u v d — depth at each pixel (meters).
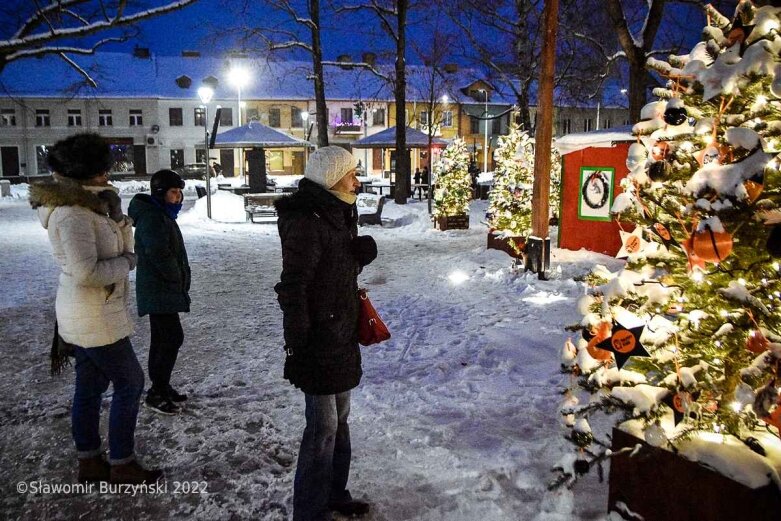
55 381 5.36
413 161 60.19
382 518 3.21
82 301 3.29
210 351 6.30
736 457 2.53
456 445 4.02
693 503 2.63
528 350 6.05
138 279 4.52
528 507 3.25
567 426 3.20
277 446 4.07
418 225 18.73
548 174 9.63
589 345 2.88
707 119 2.61
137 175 56.59
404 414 4.54
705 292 2.72
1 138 55.44
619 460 2.91
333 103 60.97
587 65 23.94
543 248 9.53
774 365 2.39
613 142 11.03
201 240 15.35
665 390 2.70
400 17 24.05
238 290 9.53
